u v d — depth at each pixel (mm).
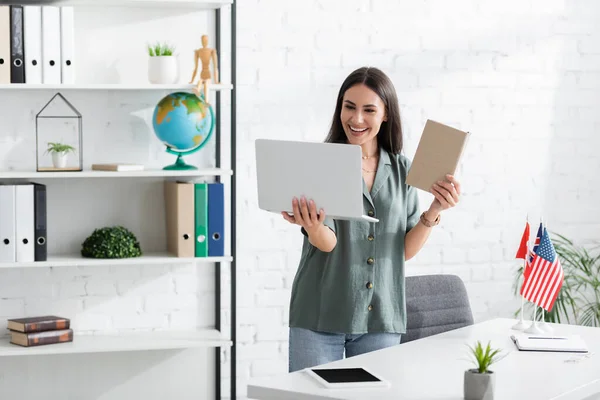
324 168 2703
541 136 4461
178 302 4043
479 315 4453
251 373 4164
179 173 3691
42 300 3889
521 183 4457
